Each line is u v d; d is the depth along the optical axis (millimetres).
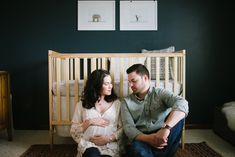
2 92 2750
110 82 1917
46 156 2352
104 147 1769
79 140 1823
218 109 3029
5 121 2797
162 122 1852
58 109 2492
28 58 3398
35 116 3416
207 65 3428
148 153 1598
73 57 2441
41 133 3203
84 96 1949
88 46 3406
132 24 3396
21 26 3377
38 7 3369
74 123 1927
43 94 3412
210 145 2674
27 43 3391
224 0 3412
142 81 1872
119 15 3395
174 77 2484
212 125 3396
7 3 3359
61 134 2541
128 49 3412
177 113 1599
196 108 3434
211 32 3414
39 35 3389
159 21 3412
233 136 2594
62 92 2512
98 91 1898
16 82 3408
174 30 3412
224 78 3434
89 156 1564
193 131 3260
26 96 3412
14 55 3391
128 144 1863
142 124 1869
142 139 1662
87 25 3389
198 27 3416
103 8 3381
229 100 3441
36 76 3410
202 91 3443
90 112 1884
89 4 3375
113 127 1877
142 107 1897
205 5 3414
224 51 3414
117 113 1934
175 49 3416
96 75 1897
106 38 3406
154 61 3008
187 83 3424
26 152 2447
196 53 3422
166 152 1662
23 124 3412
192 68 3424
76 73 2453
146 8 3393
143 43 3418
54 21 3383
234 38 3410
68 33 3395
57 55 2453
